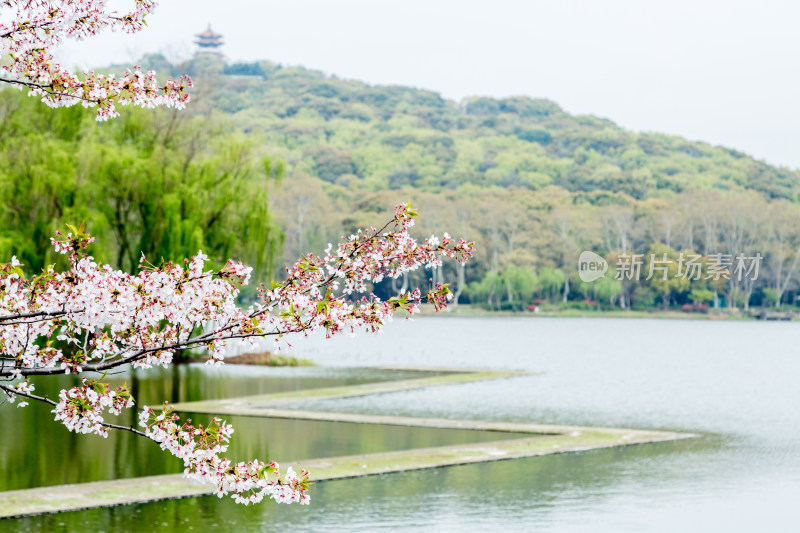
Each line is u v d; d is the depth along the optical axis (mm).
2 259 40750
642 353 73188
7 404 33594
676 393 44125
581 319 120125
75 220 41719
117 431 28562
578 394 42906
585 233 117188
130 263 46969
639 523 19047
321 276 8836
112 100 8992
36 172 41719
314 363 57938
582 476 23391
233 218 49312
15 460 23953
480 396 41094
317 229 124000
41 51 8789
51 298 8039
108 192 45281
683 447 27938
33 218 42969
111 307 7918
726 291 110938
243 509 19672
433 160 168375
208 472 8617
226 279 8445
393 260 8812
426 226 122250
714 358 67875
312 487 21766
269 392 40156
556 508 20156
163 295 8023
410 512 19578
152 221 45812
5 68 8766
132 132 47281
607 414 35844
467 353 72375
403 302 8688
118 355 8562
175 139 48844
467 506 20125
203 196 47625
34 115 44156
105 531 17703
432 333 100812
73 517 18703
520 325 113250
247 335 8539
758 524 19047
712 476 23609
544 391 43844
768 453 27000
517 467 24484
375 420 31875
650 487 22250
